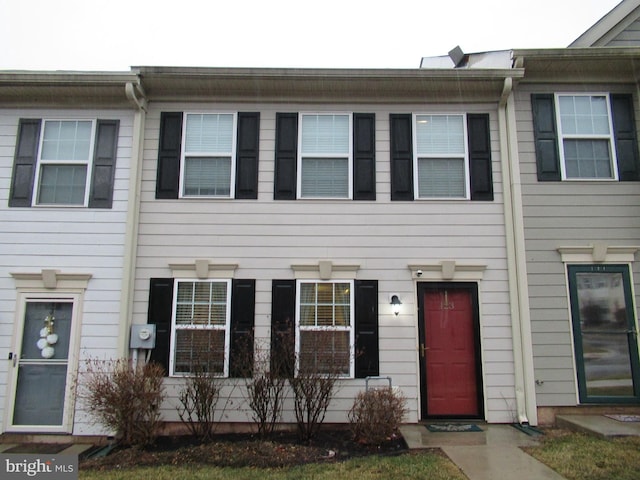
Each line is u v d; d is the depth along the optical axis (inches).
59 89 288.8
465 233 284.2
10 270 278.2
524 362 267.0
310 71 284.4
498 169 291.1
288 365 259.3
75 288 276.2
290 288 279.0
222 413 265.1
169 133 295.1
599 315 274.1
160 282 279.3
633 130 292.8
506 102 293.0
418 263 280.2
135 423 237.0
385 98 298.4
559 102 296.4
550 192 285.9
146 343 268.2
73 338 270.7
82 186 290.5
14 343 270.2
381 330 275.3
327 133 297.3
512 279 276.5
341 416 265.1
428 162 294.4
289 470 195.9
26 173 289.6
